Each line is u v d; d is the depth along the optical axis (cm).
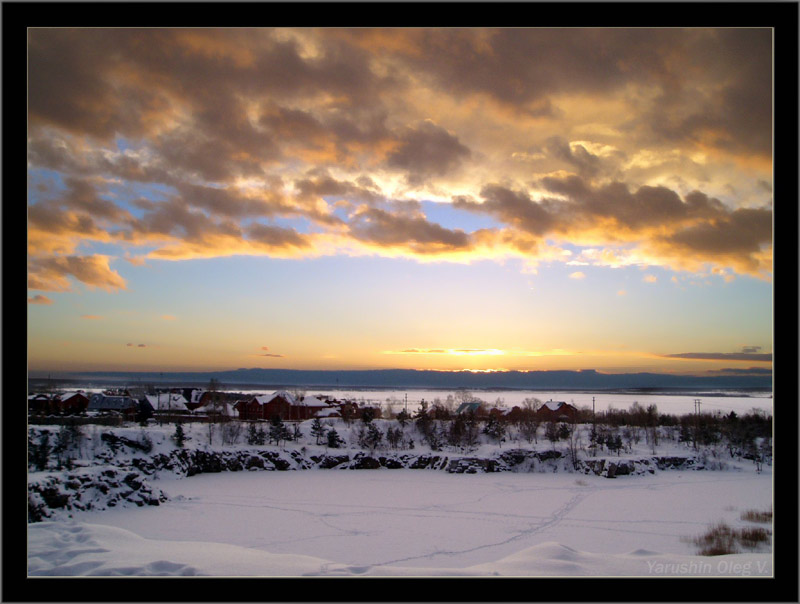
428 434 7025
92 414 6575
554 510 4125
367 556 2758
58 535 2083
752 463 6238
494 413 8625
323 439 7012
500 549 2944
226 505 4228
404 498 4591
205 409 7656
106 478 4109
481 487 5178
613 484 5338
